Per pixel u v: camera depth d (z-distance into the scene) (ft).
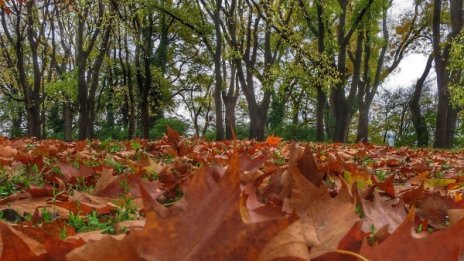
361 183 8.27
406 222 2.98
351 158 21.02
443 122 80.07
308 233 3.67
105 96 129.29
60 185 8.13
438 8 79.87
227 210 2.64
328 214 3.89
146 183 7.87
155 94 120.67
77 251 2.63
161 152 18.62
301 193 4.10
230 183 2.67
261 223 2.55
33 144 26.86
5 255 2.76
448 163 22.48
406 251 2.93
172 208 2.75
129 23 87.25
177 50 134.51
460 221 2.86
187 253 2.61
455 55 69.41
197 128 147.74
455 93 71.82
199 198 2.72
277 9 81.87
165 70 128.06
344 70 81.30
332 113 106.83
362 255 2.96
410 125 163.22
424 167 15.98
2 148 14.49
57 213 6.46
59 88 87.51
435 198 6.50
